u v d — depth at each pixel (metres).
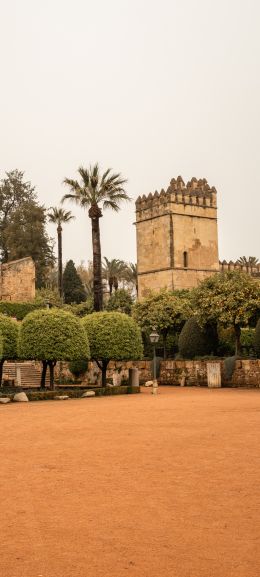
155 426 19.25
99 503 10.38
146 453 14.59
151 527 9.03
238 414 22.08
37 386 45.91
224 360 43.06
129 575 7.27
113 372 48.31
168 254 72.50
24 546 8.31
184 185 74.75
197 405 26.31
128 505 10.22
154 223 74.69
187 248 73.44
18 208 94.62
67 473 12.71
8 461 14.13
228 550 8.04
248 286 43.41
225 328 46.00
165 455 14.27
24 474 12.73
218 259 75.81
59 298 71.50
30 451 15.36
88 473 12.66
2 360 39.38
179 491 11.03
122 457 14.20
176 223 72.88
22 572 7.39
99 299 48.34
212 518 9.42
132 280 96.44
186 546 8.21
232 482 11.62
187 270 73.12
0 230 97.75
